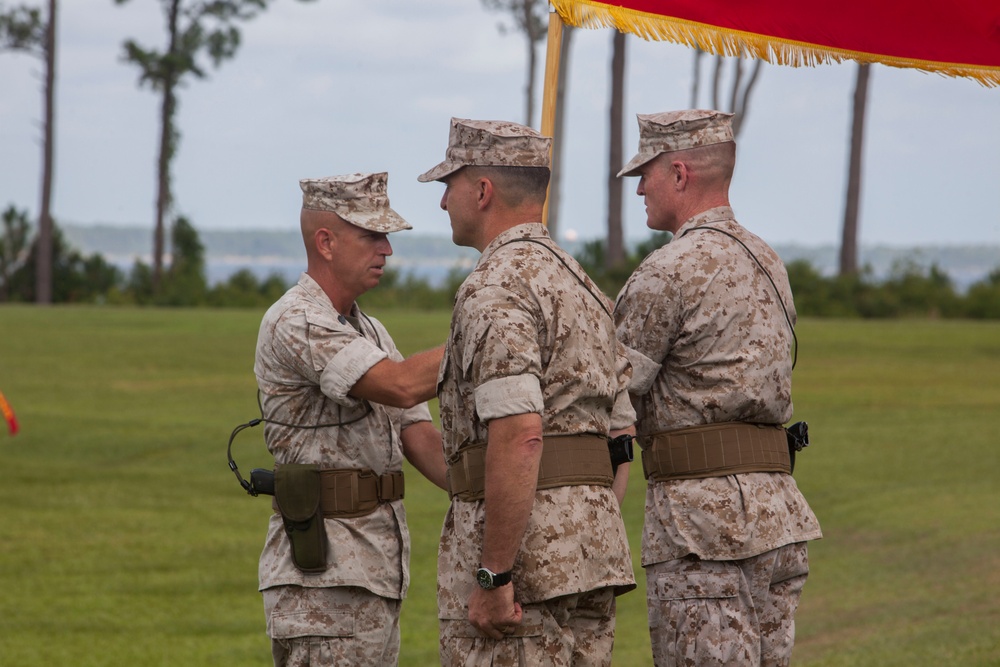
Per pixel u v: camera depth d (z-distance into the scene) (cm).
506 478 505
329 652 618
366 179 638
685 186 664
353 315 662
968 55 763
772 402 644
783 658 655
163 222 8631
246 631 1154
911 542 1424
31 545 1488
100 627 1157
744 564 631
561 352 532
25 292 7556
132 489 1817
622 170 686
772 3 730
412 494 1794
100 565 1402
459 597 542
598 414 547
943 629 1067
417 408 664
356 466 628
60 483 1845
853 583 1273
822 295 5722
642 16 696
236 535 1559
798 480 1814
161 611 1220
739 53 725
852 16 747
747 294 642
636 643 1134
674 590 639
